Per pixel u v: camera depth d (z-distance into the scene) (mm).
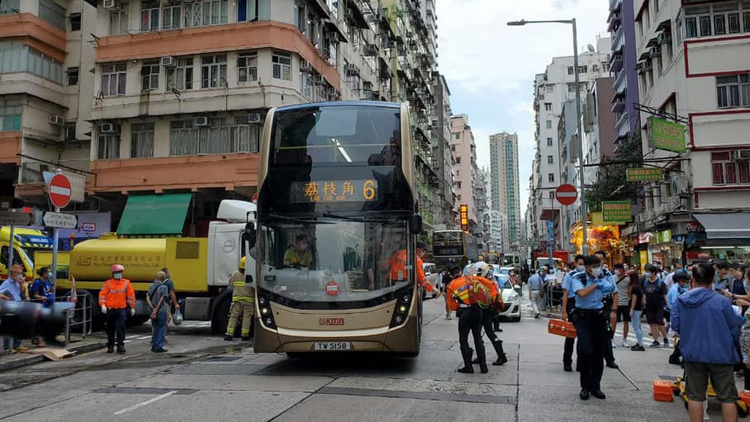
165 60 25047
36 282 12297
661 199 26891
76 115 29031
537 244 66938
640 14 30312
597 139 51875
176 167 25094
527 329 15492
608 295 7242
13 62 27438
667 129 21578
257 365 9508
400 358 10195
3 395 7504
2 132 27312
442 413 6254
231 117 25000
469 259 41125
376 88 40656
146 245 15352
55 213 11047
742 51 22438
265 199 8891
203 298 14641
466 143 107062
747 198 21703
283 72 24953
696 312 5320
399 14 48875
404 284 8461
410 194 8805
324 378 8250
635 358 10445
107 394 7332
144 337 14273
